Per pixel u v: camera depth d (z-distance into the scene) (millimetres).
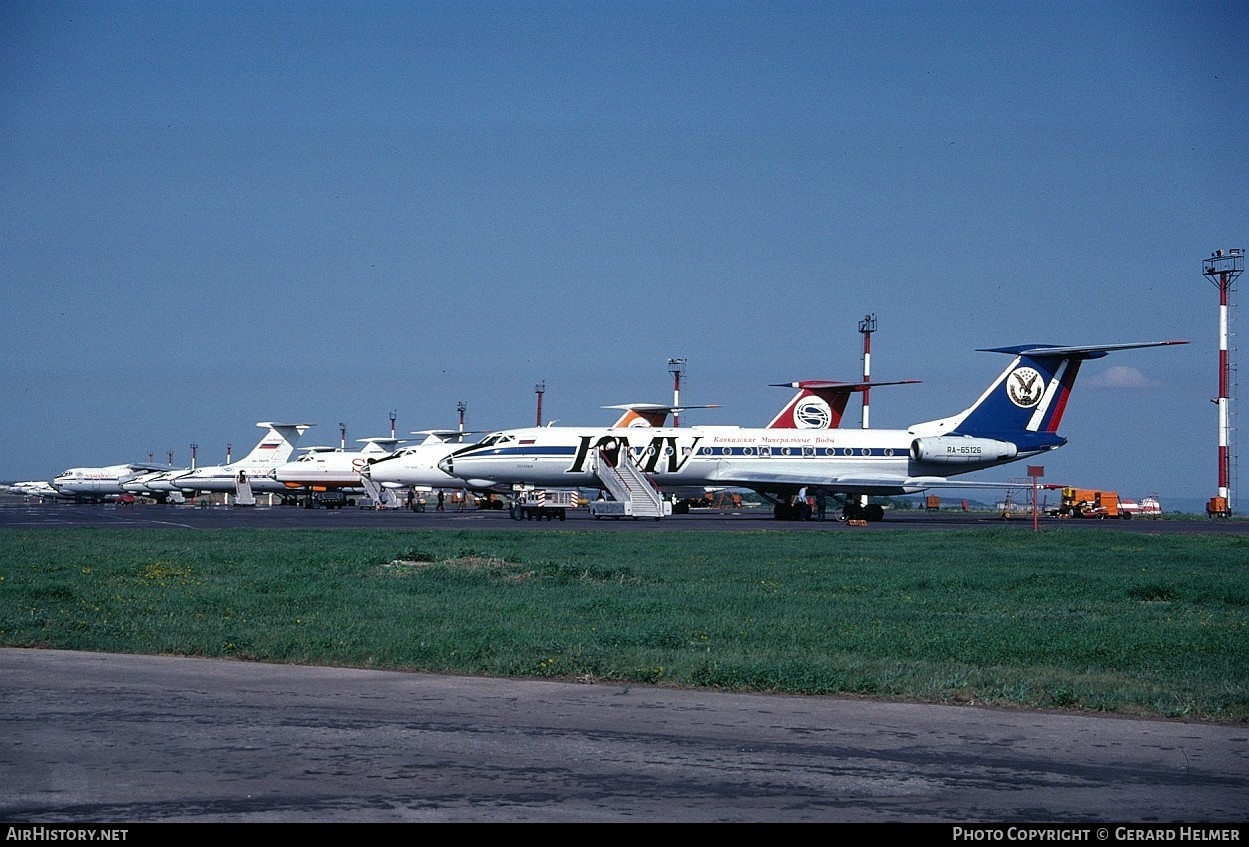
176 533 54844
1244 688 16047
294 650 18375
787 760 11672
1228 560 43250
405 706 14219
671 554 41781
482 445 77438
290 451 129375
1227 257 93125
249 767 11117
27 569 33594
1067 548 49594
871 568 36719
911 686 15656
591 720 13484
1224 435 95688
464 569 34500
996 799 10422
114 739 12234
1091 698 14992
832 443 79688
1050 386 82062
